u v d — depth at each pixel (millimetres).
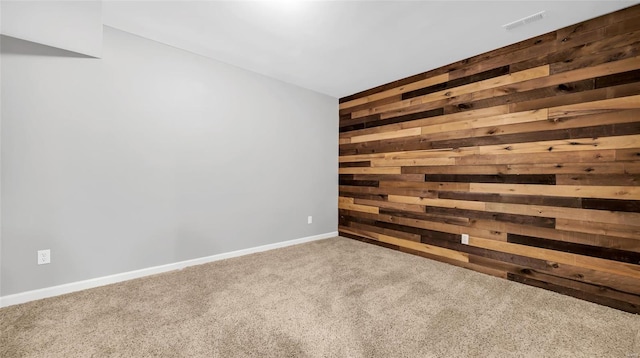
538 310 1996
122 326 1743
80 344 1562
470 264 2840
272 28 2316
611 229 2059
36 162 2072
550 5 1962
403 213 3459
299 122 3836
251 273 2674
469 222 2848
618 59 2025
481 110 2758
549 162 2344
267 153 3490
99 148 2330
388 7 1999
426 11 2055
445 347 1571
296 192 3832
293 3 1967
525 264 2480
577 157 2203
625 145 2000
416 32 2359
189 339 1624
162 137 2664
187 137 2820
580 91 2189
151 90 2588
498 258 2645
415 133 3332
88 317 1845
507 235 2588
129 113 2471
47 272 2129
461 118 2908
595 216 2129
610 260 2062
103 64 2334
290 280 2514
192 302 2070
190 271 2711
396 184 3537
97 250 2338
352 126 4152
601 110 2096
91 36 2035
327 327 1760
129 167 2484
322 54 2824
